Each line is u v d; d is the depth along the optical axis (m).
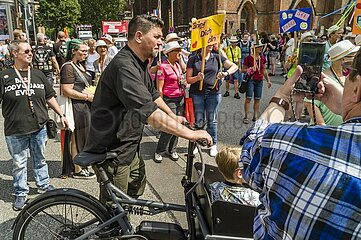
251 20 35.09
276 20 33.88
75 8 39.47
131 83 2.23
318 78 1.50
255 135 1.33
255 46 7.13
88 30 31.33
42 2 38.69
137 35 2.35
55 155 5.39
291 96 1.51
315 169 0.93
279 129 1.08
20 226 2.47
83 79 4.25
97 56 7.00
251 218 2.06
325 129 0.98
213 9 34.44
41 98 3.75
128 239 2.41
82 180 4.47
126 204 2.43
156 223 2.50
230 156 2.40
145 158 4.91
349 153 0.91
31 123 3.66
